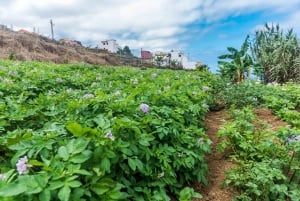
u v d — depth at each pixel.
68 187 1.89
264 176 2.88
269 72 15.85
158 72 10.16
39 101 3.95
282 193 2.91
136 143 2.80
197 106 4.45
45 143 2.42
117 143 2.54
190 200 2.77
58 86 5.81
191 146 3.41
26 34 35.84
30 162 2.02
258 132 4.15
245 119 4.73
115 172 2.60
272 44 16.25
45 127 3.07
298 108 6.54
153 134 3.25
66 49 32.69
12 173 2.01
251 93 7.00
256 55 16.42
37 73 6.43
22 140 2.50
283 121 5.43
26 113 3.44
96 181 2.18
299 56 15.11
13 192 1.72
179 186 3.06
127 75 8.17
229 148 4.14
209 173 3.62
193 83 6.93
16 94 4.70
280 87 8.18
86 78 6.74
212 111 6.66
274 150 3.51
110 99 3.51
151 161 2.92
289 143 3.19
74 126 2.36
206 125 5.29
